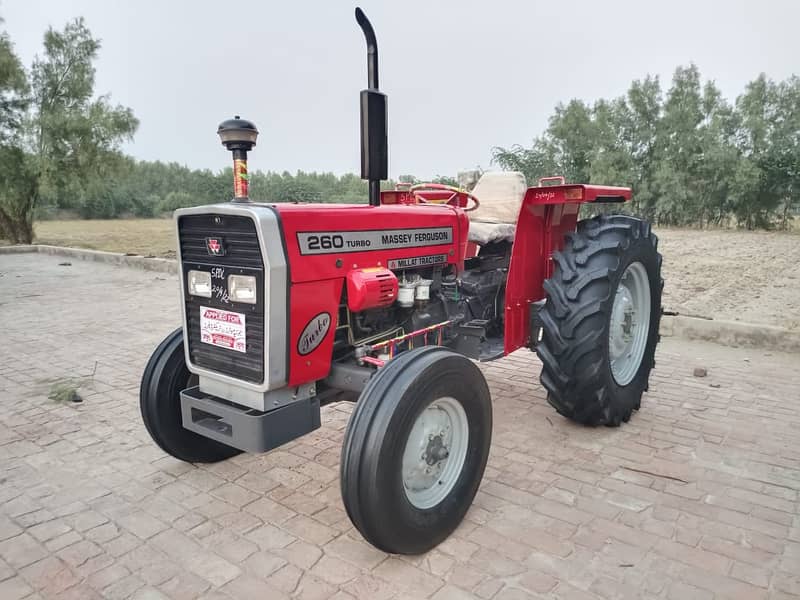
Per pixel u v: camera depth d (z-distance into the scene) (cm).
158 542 238
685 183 1880
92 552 232
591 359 318
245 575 216
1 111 1720
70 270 1162
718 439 333
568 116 1859
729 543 233
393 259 278
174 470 303
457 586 209
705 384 427
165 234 2336
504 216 459
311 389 250
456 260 328
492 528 246
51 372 476
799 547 230
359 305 248
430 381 220
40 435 348
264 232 215
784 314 638
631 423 357
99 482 290
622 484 282
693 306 685
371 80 251
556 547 232
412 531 218
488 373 462
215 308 244
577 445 327
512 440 334
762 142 1817
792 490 275
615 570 217
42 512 262
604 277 314
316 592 206
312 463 311
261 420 226
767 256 1156
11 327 648
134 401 406
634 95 1911
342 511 262
